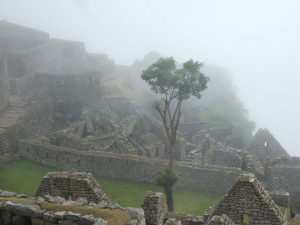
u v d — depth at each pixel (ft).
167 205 129.49
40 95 217.36
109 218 44.96
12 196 51.83
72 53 278.46
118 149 179.52
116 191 145.07
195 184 150.61
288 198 107.14
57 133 185.47
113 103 235.40
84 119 207.82
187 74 128.26
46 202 48.55
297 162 167.53
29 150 168.96
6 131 173.17
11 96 216.33
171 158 137.39
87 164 159.02
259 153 202.18
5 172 155.63
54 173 67.92
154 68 128.98
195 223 68.39
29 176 152.56
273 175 160.86
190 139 234.38
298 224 67.31
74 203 49.06
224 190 147.64
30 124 191.21
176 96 131.75
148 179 153.07
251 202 62.44
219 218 58.08
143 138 204.13
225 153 194.59
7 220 47.11
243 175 63.98
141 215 46.50
